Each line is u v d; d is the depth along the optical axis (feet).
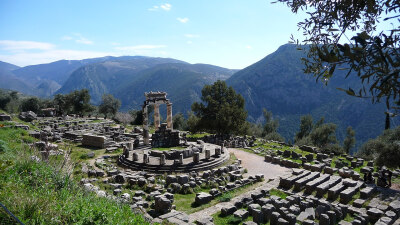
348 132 218.79
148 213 60.80
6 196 30.99
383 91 12.45
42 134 100.37
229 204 68.08
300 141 218.79
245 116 179.22
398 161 93.81
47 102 325.01
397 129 108.99
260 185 88.33
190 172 97.96
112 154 122.93
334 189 76.64
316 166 104.99
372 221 62.34
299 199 72.43
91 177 84.07
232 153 133.39
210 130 190.39
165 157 110.22
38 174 42.88
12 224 26.99
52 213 30.30
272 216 58.39
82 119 258.37
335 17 17.47
